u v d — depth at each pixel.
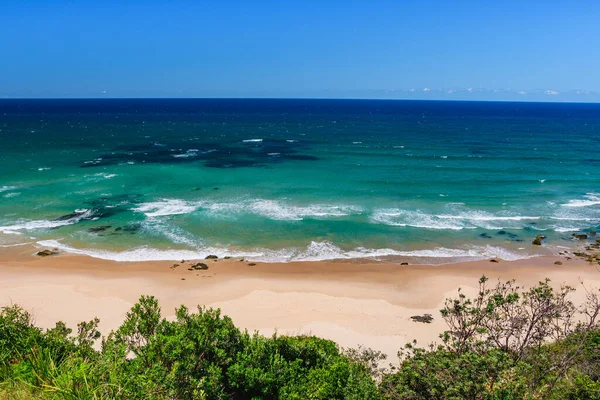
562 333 12.74
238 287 25.00
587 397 10.11
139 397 6.96
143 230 33.22
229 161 61.12
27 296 23.11
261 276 26.45
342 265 28.33
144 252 29.45
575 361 11.93
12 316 10.40
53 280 25.06
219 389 9.36
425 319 22.00
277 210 38.53
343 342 19.73
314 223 35.50
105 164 56.78
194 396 8.05
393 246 31.52
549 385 10.47
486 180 50.56
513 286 25.41
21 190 42.84
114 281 25.19
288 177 51.41
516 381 9.08
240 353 11.06
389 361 18.16
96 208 38.00
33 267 26.75
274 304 23.23
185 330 10.23
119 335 9.55
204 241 31.55
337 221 36.03
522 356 11.27
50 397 6.59
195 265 27.38
